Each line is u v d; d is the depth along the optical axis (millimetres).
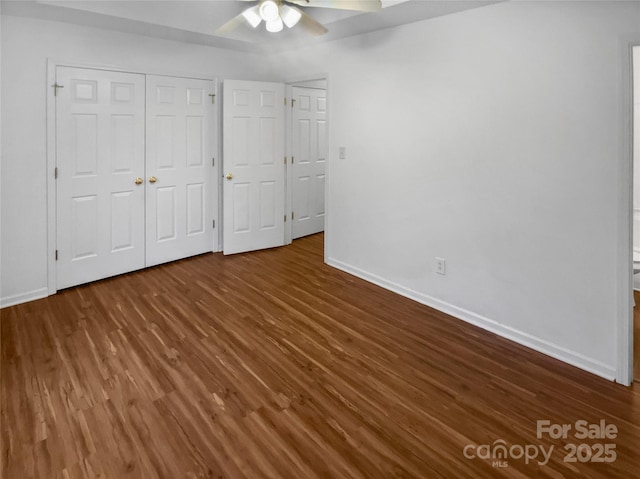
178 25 3625
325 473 1696
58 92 3393
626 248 2217
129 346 2693
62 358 2539
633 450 1830
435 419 2029
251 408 2098
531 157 2578
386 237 3701
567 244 2465
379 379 2363
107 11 3195
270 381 2334
